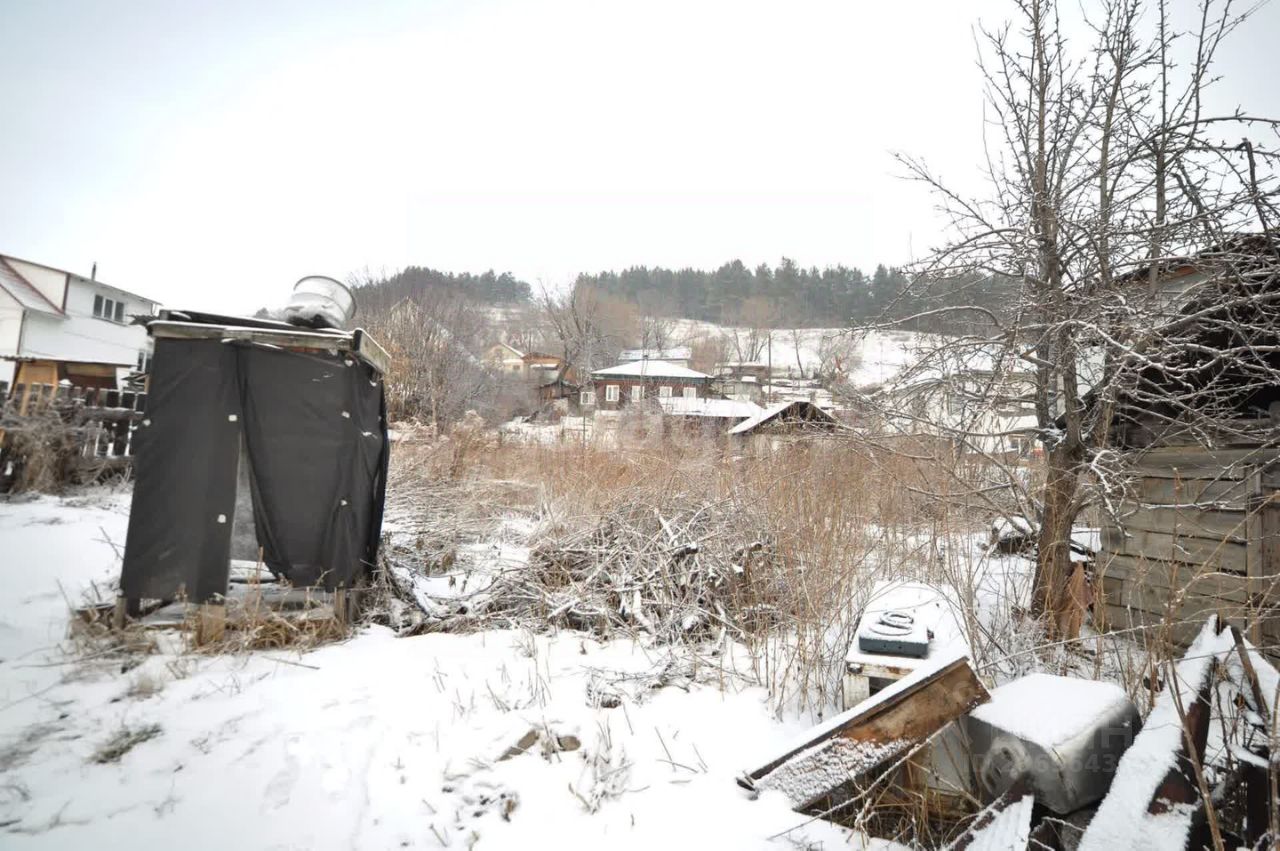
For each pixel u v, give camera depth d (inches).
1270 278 153.0
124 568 155.4
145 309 1066.7
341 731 121.0
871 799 104.9
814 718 142.9
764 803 107.5
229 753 110.6
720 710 143.7
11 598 168.9
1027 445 204.8
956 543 205.8
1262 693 101.3
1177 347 153.0
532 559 231.3
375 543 204.8
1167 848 74.2
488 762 115.5
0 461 267.7
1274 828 76.5
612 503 267.9
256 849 90.4
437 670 152.2
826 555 191.2
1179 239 163.3
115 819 93.1
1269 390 205.3
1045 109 191.9
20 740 109.2
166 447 159.3
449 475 407.5
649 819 103.7
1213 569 175.2
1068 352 176.4
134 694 127.3
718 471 284.8
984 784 99.0
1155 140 171.0
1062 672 149.3
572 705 138.6
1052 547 181.5
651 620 194.5
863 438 204.7
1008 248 182.1
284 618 163.0
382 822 99.0
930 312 190.1
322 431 170.7
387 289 1393.9
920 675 107.0
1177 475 163.2
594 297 2132.1
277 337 165.2
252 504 166.7
